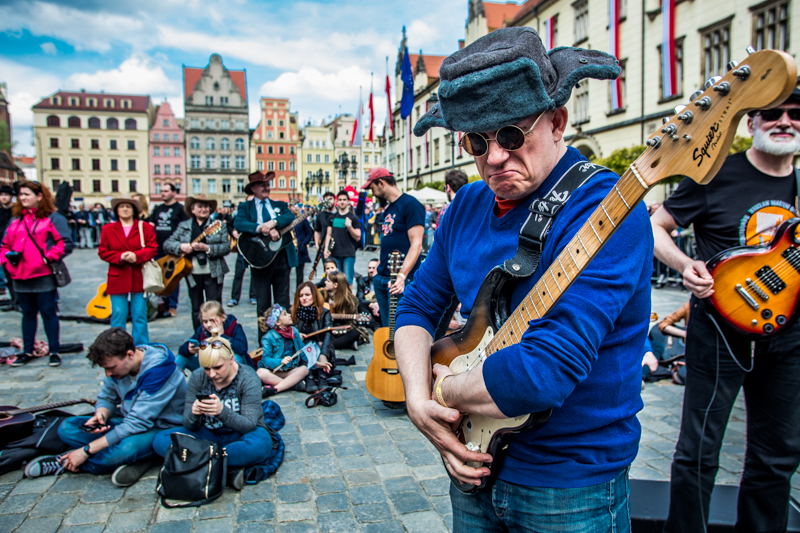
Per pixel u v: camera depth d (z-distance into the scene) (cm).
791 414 200
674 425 394
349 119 8000
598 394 111
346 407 447
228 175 7175
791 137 200
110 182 7262
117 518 280
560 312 98
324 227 861
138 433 324
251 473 317
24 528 271
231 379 333
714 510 246
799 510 242
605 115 2092
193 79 7138
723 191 216
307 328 531
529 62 99
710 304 204
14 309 865
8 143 6431
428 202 2436
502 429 111
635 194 95
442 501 297
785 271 192
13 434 334
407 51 2016
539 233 112
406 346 140
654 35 1833
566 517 111
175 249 640
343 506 292
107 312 772
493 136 110
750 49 88
